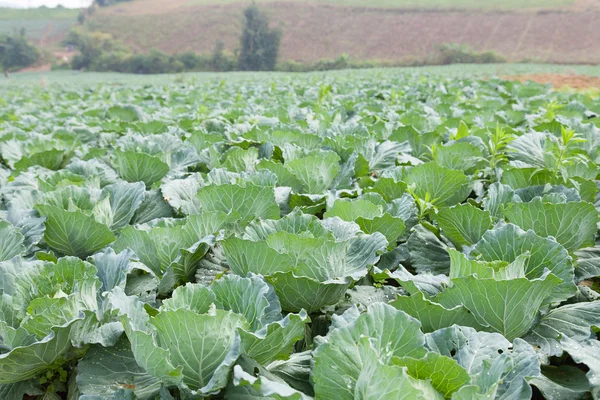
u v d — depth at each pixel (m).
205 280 4.14
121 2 146.62
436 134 7.98
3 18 154.12
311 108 13.93
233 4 129.75
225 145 8.12
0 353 3.11
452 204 5.75
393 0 120.56
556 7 105.50
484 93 18.62
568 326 3.48
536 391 3.40
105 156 7.84
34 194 5.33
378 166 7.26
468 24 105.56
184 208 5.04
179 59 91.75
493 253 3.75
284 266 3.51
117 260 3.74
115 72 93.62
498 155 6.81
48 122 13.20
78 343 3.15
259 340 2.75
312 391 2.94
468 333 2.86
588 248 4.61
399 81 26.83
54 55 115.44
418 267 4.49
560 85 27.09
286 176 5.77
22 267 3.71
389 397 2.17
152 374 2.76
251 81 34.66
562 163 5.99
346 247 3.62
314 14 117.31
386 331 2.62
